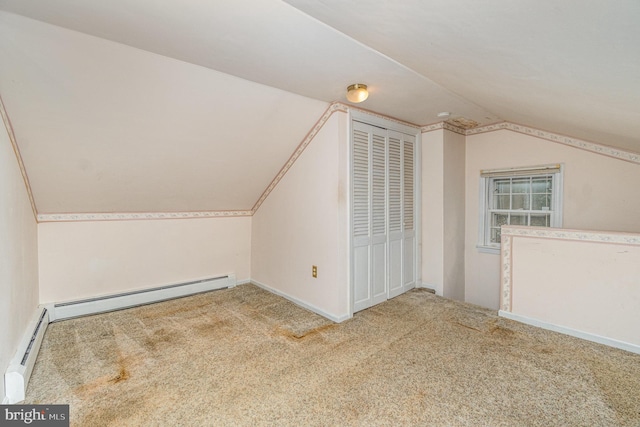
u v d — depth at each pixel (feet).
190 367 6.61
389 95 8.49
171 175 9.45
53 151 7.12
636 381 6.06
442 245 11.66
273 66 6.57
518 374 6.30
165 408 5.31
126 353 7.21
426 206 12.16
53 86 5.80
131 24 4.91
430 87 7.83
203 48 5.72
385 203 10.75
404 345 7.58
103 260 9.98
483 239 12.39
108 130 7.13
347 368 6.56
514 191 11.68
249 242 13.47
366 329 8.56
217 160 9.59
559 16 3.08
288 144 10.13
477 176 12.44
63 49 5.30
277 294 11.77
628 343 7.25
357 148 9.66
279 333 8.33
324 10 4.35
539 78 5.15
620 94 4.78
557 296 8.32
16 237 6.48
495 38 4.04
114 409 5.27
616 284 7.42
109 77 6.03
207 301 11.03
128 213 10.39
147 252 10.85
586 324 7.86
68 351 7.28
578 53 3.81
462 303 10.61
